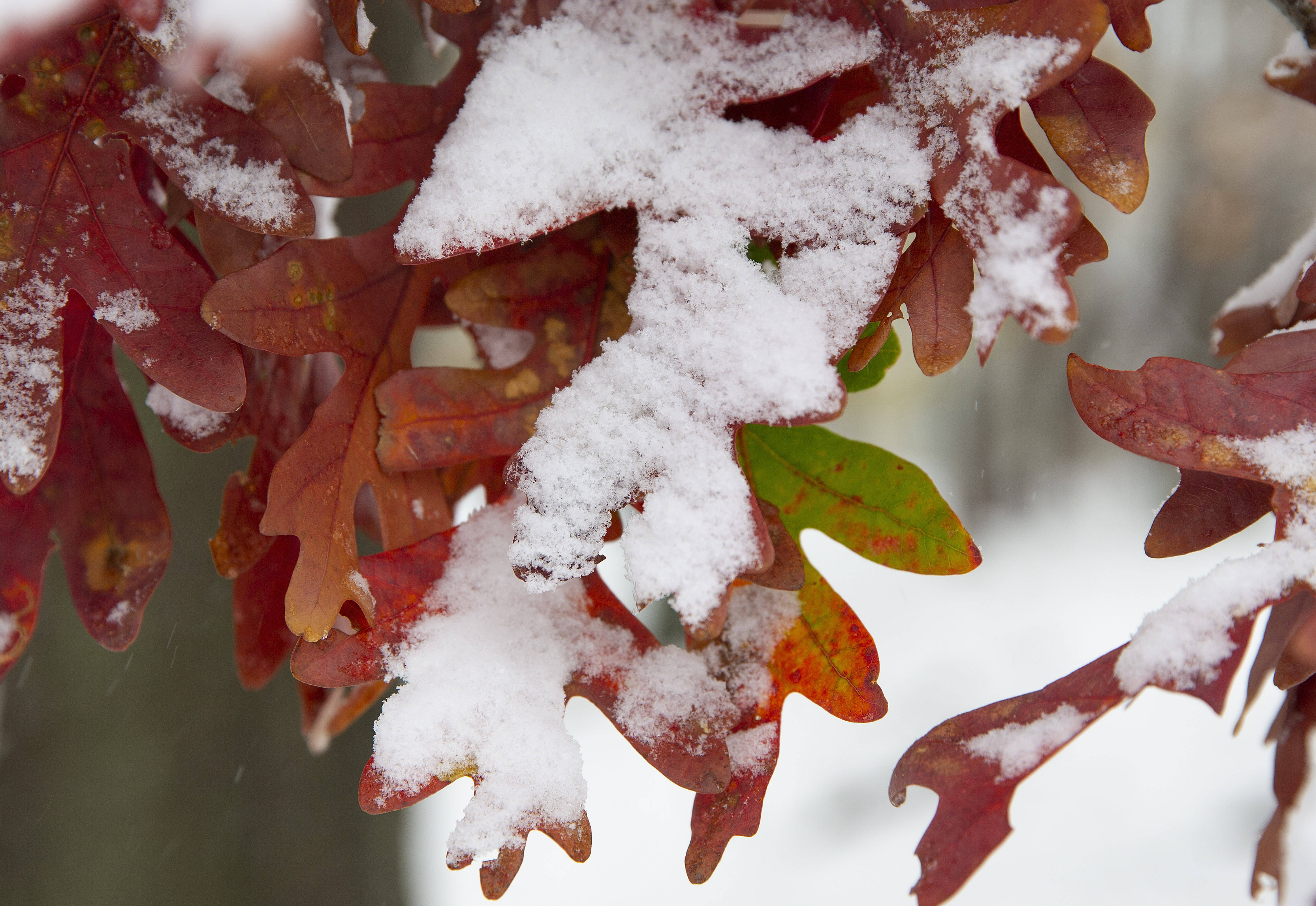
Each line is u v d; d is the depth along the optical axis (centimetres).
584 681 62
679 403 60
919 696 258
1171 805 231
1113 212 289
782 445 63
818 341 59
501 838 60
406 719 61
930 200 60
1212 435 60
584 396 60
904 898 221
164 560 64
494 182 60
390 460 62
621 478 60
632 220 63
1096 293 294
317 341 61
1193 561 275
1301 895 65
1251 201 282
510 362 66
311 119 61
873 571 300
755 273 60
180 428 64
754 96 60
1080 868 219
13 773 124
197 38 60
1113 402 60
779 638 62
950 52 59
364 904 152
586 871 233
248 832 137
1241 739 242
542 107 61
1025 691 249
